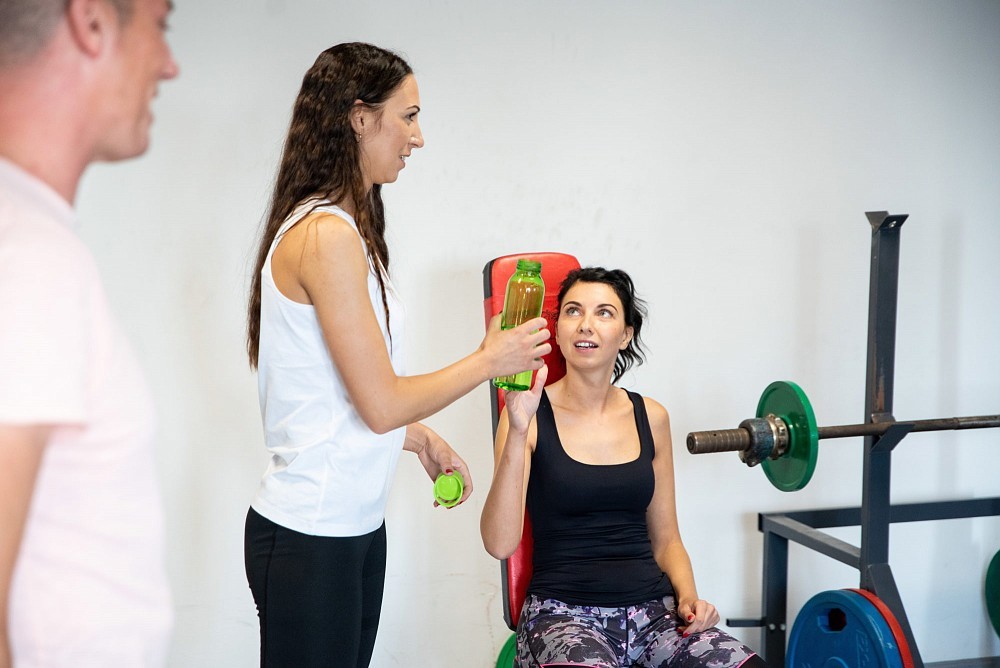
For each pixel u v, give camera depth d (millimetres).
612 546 1668
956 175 2406
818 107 2318
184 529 2102
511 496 1543
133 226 2029
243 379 2100
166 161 2027
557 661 1464
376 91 1271
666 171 2254
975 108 2398
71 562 592
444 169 2158
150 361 2062
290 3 2049
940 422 1875
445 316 2189
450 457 1559
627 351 1898
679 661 1562
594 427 1737
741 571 2359
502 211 2189
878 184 2367
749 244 2311
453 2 2119
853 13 2311
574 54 2186
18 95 567
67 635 594
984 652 2496
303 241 1179
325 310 1171
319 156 1272
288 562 1231
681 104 2246
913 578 2459
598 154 2219
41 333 521
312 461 1229
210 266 2066
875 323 1854
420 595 2221
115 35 591
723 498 2338
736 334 2320
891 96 2352
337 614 1254
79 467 584
